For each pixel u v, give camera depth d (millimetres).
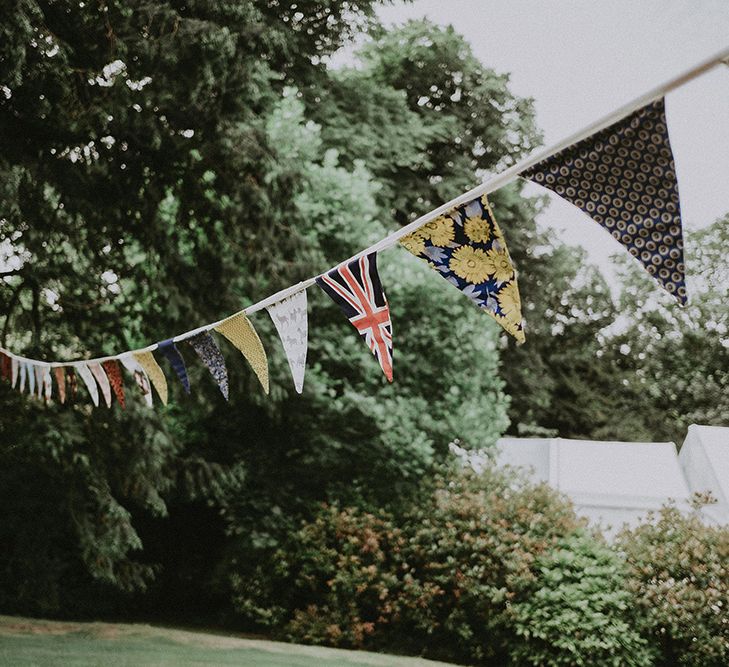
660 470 10781
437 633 9039
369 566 9305
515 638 8641
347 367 9945
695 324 22562
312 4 12320
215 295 8273
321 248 9961
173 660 7406
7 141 6871
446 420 10117
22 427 7891
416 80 16609
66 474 8578
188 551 11297
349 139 12773
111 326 8258
